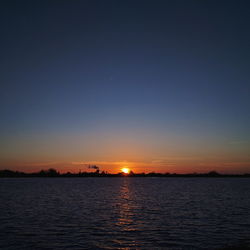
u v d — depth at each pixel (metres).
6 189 135.75
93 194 99.00
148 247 25.25
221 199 75.25
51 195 92.12
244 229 32.53
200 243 26.47
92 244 26.23
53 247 25.19
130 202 67.19
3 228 33.00
